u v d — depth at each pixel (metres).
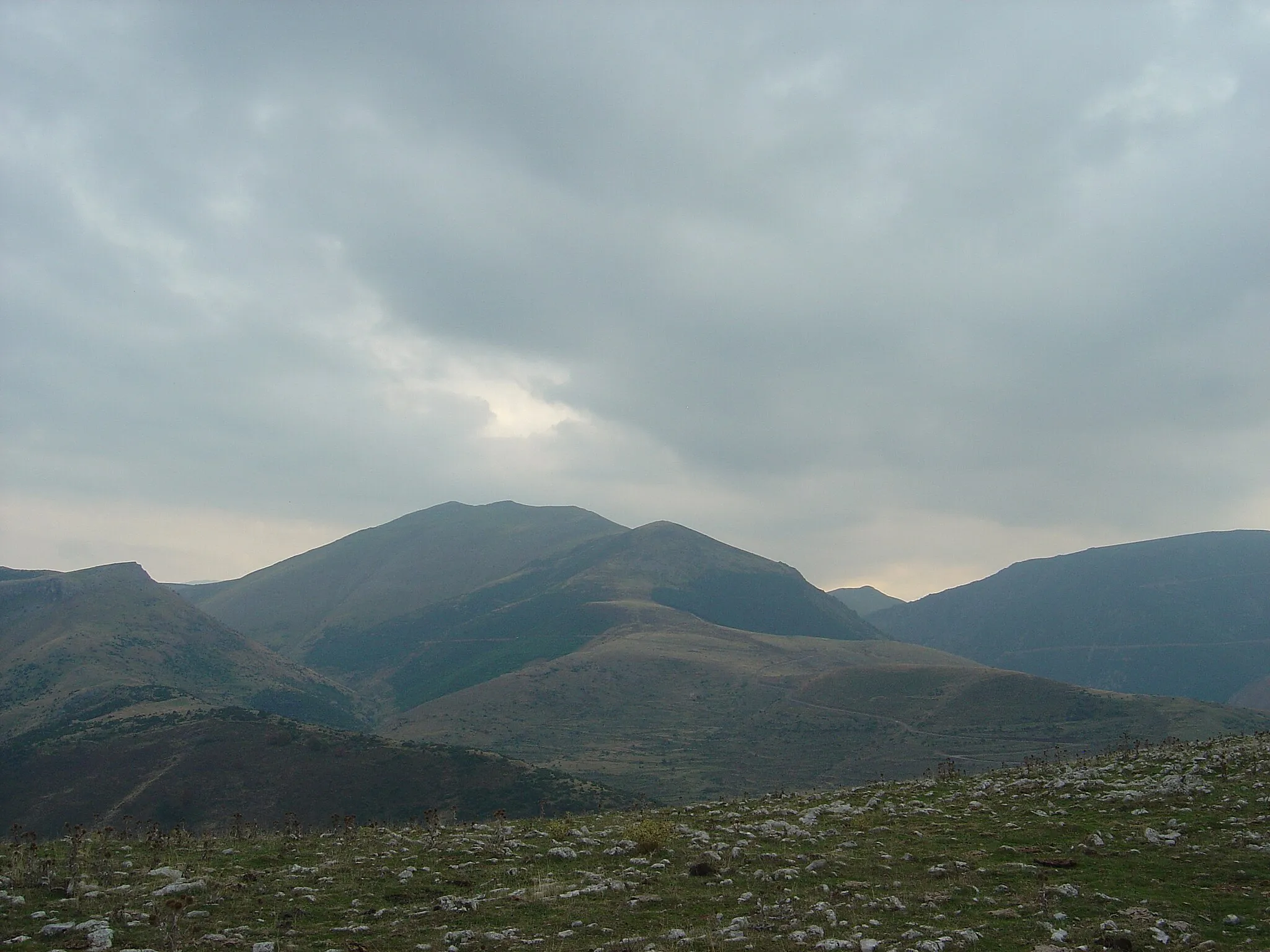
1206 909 15.73
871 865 19.91
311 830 29.89
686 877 19.17
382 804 109.62
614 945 14.30
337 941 14.62
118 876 18.67
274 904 16.95
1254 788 25.09
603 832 25.58
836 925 15.38
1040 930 14.83
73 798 112.38
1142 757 34.78
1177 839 20.64
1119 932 14.32
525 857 21.66
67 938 14.20
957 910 16.19
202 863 20.69
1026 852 20.47
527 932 15.19
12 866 18.94
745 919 15.73
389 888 18.41
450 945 14.45
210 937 14.51
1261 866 18.09
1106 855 19.69
